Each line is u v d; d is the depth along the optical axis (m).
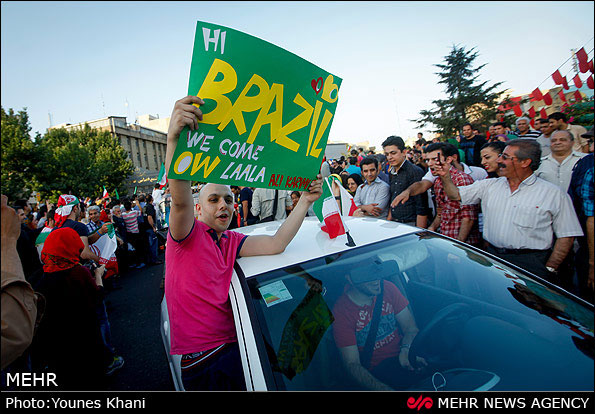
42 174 25.64
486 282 1.59
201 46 1.28
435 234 1.94
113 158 34.66
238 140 1.43
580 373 1.12
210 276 1.49
